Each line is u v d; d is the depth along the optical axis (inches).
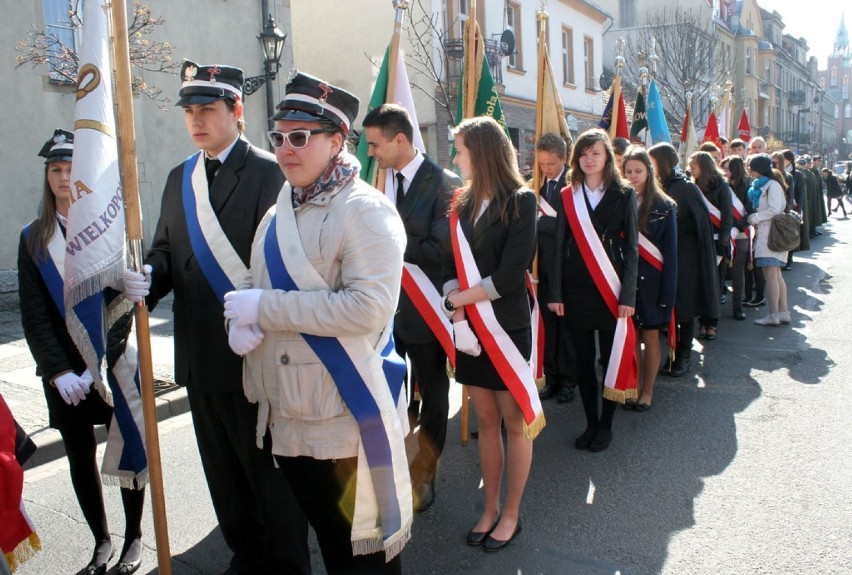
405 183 145.7
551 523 137.2
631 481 154.5
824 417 188.4
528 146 776.9
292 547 103.0
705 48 1063.6
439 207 144.4
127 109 99.5
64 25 379.6
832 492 145.3
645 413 198.2
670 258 189.5
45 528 142.3
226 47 478.9
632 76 1033.5
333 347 80.8
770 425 184.2
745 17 1878.7
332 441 81.6
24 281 115.1
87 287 99.6
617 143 232.5
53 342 113.7
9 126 364.5
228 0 477.4
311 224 81.8
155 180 438.6
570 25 871.1
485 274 123.6
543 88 209.9
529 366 126.4
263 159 107.3
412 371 177.2
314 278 80.8
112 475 120.3
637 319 192.4
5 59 360.8
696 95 1016.2
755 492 146.7
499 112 186.7
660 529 133.3
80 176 99.7
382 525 83.0
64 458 183.2
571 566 122.1
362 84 669.3
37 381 233.3
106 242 100.4
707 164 265.6
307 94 80.6
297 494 87.6
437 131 615.5
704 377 230.8
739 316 317.1
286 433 83.9
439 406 146.6
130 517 125.0
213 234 103.3
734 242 311.6
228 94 104.0
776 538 128.3
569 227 167.6
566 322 171.5
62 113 386.0
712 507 141.0
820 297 363.6
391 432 84.0
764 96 1993.1
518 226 119.7
